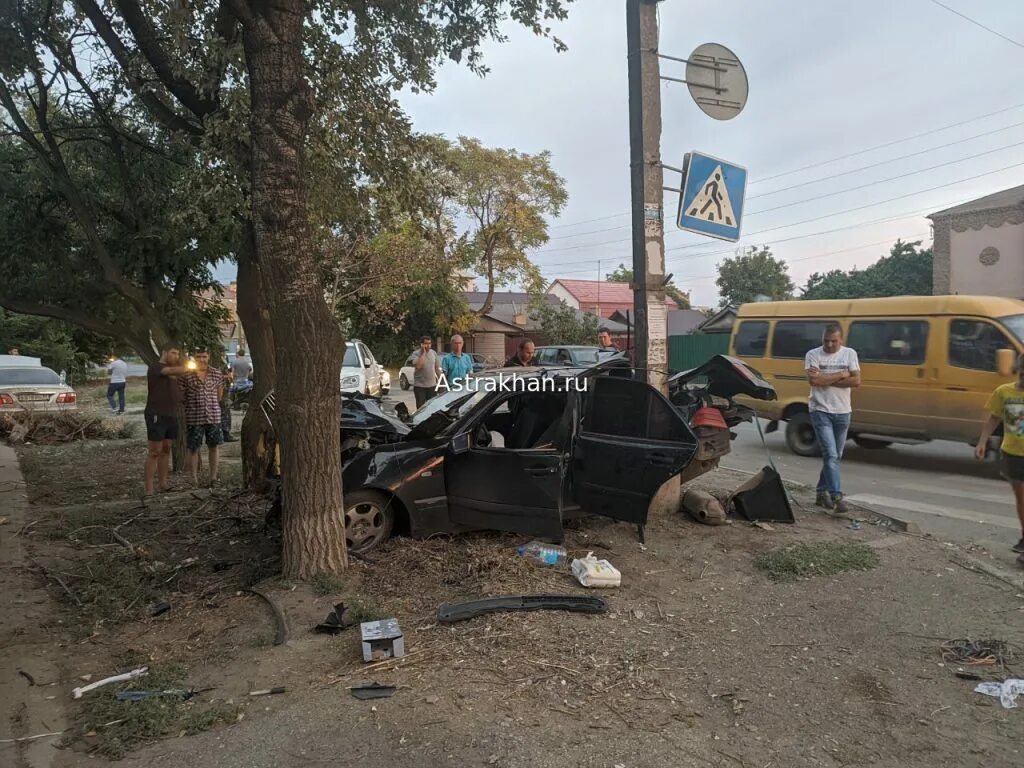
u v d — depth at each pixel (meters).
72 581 5.38
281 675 3.75
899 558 5.48
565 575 5.15
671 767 2.89
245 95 6.50
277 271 4.71
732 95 6.81
